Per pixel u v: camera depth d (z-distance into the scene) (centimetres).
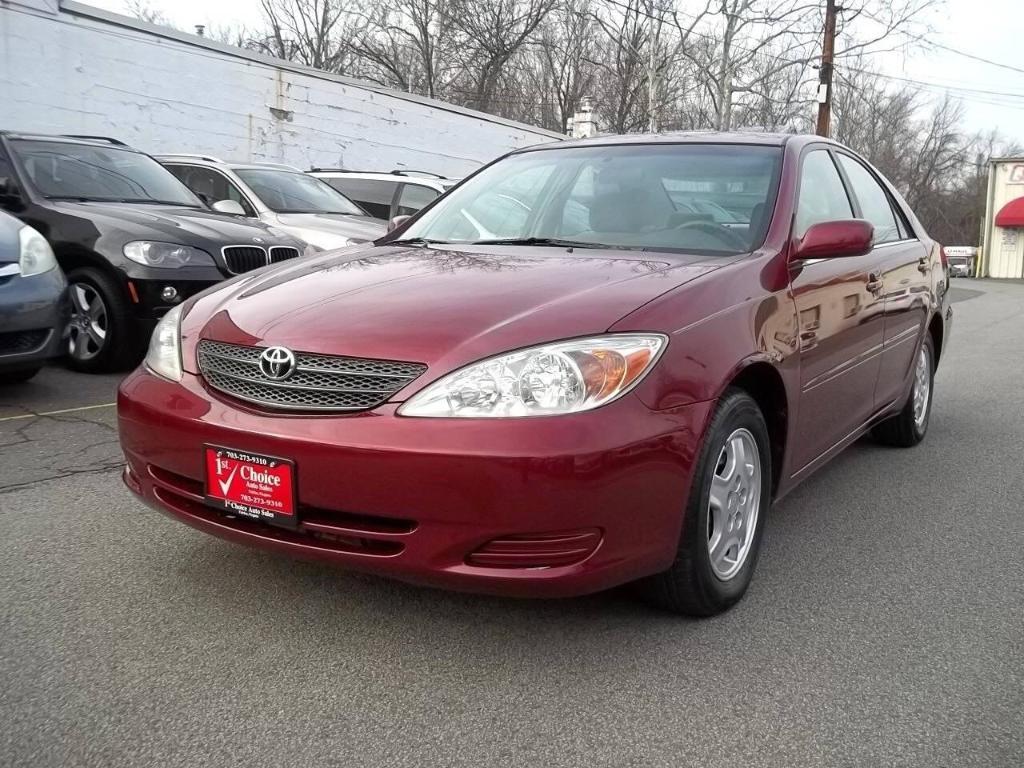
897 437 537
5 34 1030
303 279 325
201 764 220
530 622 296
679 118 3272
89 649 272
